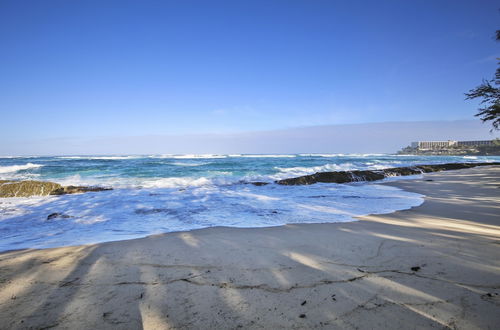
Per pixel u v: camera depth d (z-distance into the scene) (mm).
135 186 9836
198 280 2113
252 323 1549
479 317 1586
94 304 1760
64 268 2369
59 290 1951
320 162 25375
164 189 9125
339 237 3389
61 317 1609
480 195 7582
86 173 14102
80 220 4789
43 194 8047
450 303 1751
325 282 2072
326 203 6465
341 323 1541
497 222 4371
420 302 1765
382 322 1544
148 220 4723
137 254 2748
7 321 1559
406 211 5430
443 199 6996
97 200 6953
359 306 1722
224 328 1503
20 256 2713
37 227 4285
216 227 4086
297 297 1842
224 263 2479
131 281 2098
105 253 2785
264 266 2402
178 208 5859
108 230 3996
